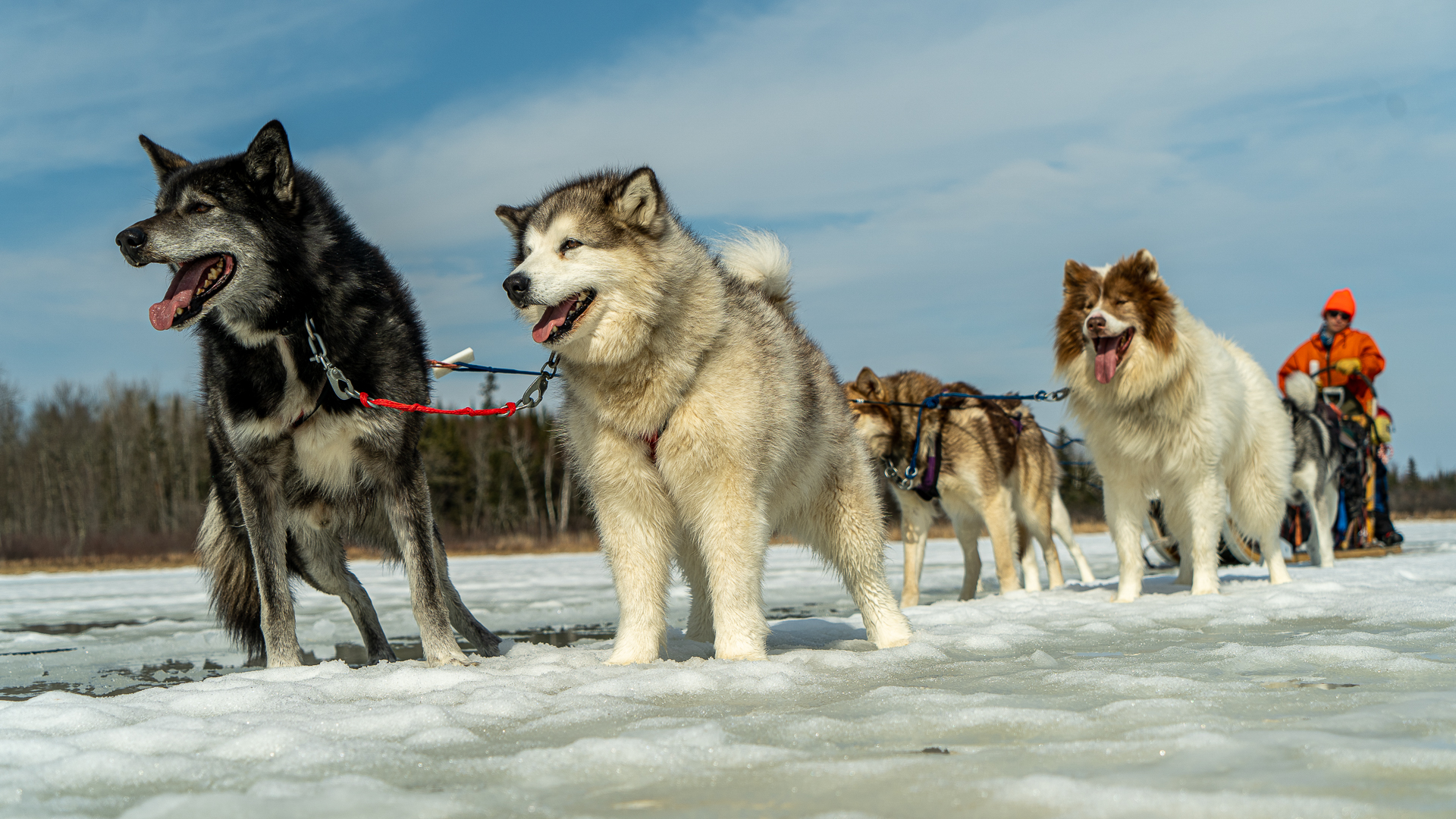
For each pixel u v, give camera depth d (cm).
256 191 452
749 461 409
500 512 5659
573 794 206
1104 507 721
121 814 205
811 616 771
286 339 452
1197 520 704
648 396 404
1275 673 341
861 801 194
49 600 1196
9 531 5900
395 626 762
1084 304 713
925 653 420
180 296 436
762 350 422
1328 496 945
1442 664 346
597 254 395
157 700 341
